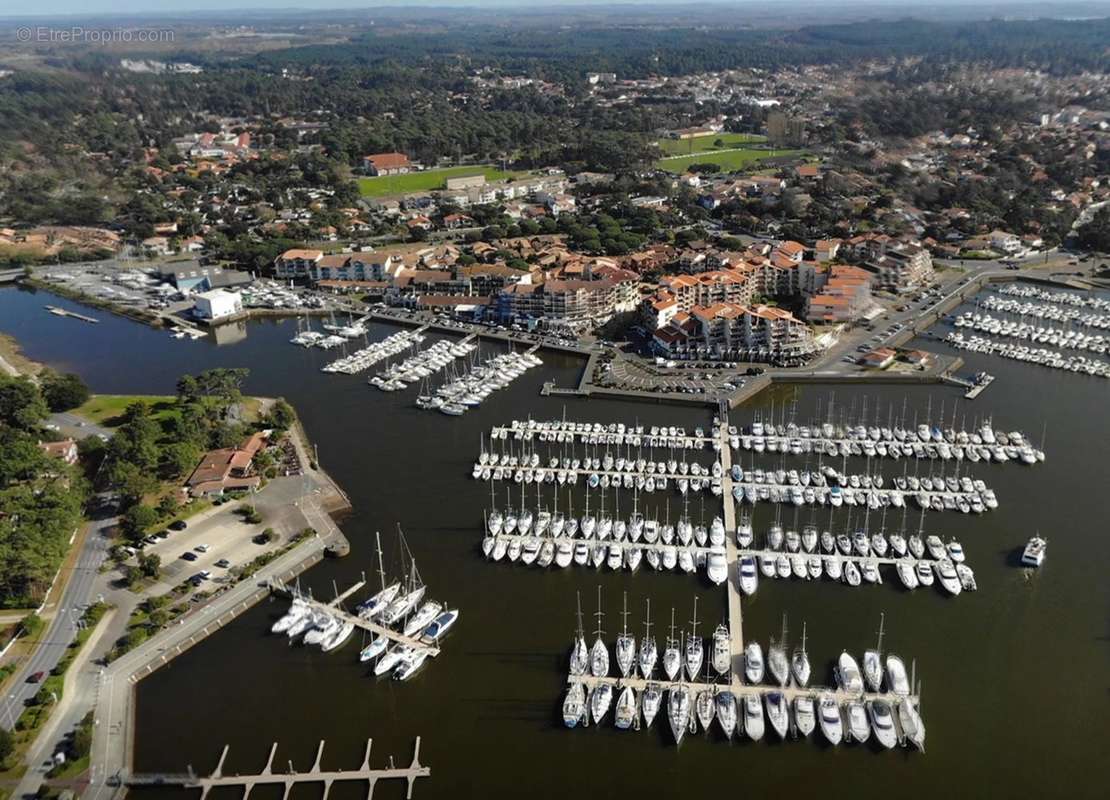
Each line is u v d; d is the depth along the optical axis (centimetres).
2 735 11006
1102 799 10681
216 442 19288
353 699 12462
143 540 15688
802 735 11544
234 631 13750
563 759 11456
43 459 17200
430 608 14025
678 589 14525
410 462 19038
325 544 15738
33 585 14262
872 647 13075
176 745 11688
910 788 10912
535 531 16112
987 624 13512
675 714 11756
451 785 11106
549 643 13400
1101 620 13525
